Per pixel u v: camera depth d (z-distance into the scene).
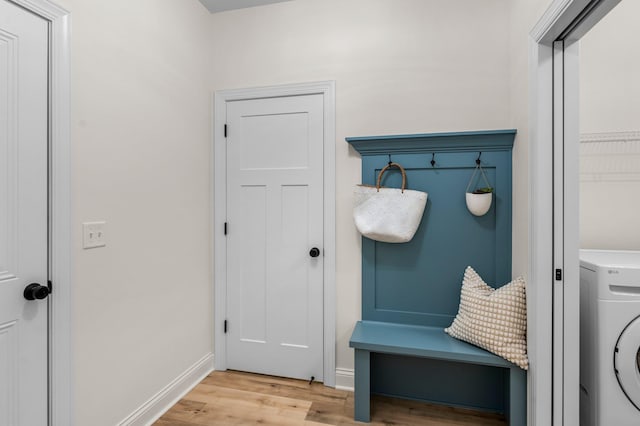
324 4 2.15
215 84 2.33
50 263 1.28
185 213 2.07
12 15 1.15
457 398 1.93
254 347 2.29
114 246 1.55
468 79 1.93
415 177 1.99
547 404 1.44
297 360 2.21
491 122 1.90
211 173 2.33
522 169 1.65
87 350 1.41
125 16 1.61
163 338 1.87
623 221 1.93
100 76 1.47
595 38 1.94
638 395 1.36
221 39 2.33
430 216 1.97
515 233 1.77
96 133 1.45
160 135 1.85
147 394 1.74
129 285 1.63
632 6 1.90
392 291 2.04
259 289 2.27
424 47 1.99
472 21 1.93
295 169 2.20
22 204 1.19
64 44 1.31
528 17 1.54
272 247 2.25
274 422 1.76
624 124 1.91
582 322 1.56
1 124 1.13
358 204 1.97
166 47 1.90
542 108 1.43
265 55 2.25
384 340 1.77
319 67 2.15
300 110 2.19
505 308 1.61
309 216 2.18
